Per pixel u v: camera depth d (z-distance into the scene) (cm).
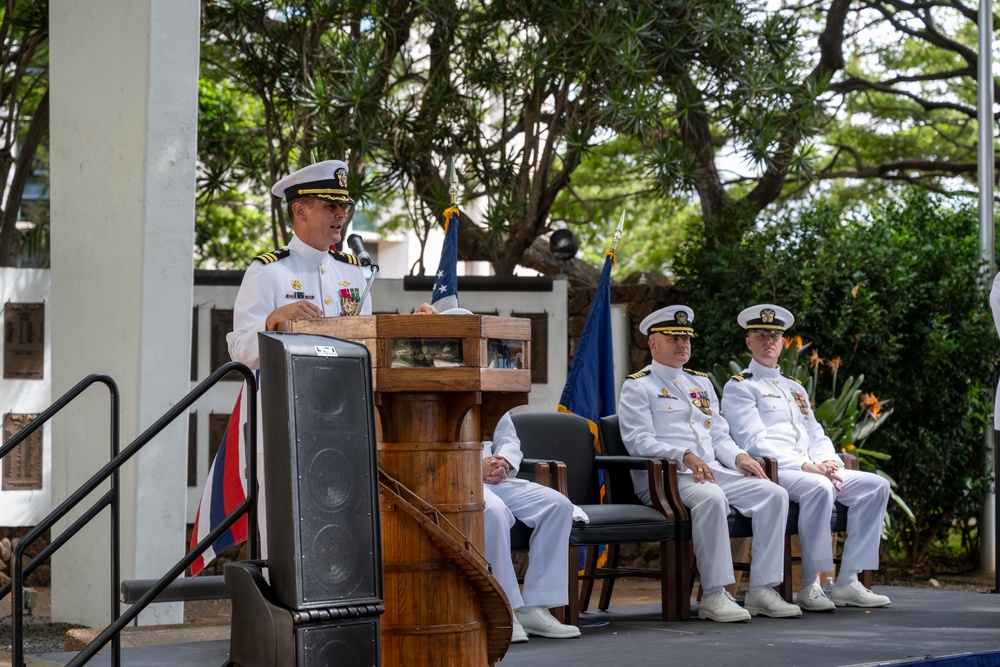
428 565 364
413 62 1049
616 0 952
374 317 356
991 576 922
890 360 890
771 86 991
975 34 1383
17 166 946
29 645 595
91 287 641
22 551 371
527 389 376
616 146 1419
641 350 912
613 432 630
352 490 327
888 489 638
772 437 664
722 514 577
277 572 323
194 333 831
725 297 917
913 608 621
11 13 899
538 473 552
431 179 1052
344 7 975
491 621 378
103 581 628
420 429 365
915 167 1336
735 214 959
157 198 613
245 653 330
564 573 527
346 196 451
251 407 373
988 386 932
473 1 1104
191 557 359
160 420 366
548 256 1141
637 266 1877
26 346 793
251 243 1529
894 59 1437
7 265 938
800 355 890
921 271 913
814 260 902
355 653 322
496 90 1035
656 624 564
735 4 1002
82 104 648
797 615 587
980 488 925
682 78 1012
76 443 645
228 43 1027
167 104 616
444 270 633
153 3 609
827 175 1364
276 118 1034
